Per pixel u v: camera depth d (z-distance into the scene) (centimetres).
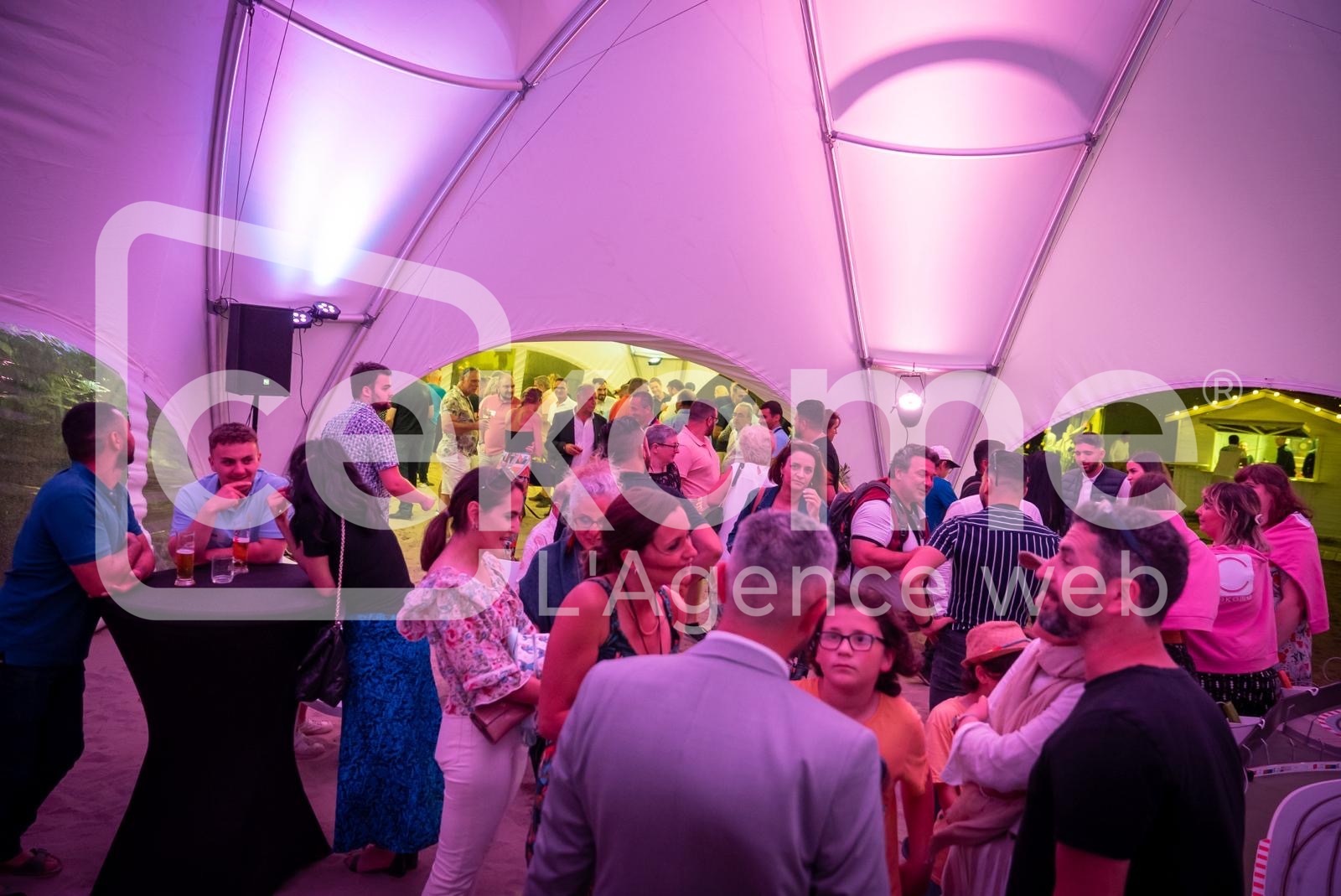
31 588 317
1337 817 221
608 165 903
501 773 286
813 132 938
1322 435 1545
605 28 838
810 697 161
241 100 723
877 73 902
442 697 288
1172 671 172
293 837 342
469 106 819
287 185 778
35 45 605
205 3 657
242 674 309
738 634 167
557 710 228
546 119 863
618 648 232
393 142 802
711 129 914
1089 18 856
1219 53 857
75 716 343
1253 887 229
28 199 627
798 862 147
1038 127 927
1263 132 891
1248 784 244
